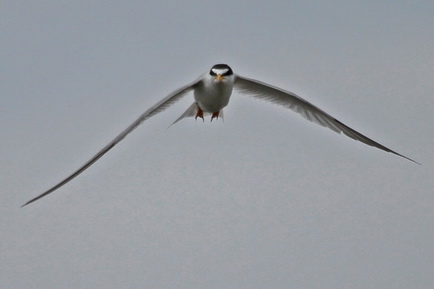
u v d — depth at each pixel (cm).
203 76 1238
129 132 1043
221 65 1241
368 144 1191
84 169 947
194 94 1262
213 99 1248
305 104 1238
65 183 927
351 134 1207
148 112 1091
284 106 1264
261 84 1248
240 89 1284
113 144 1003
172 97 1191
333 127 1228
